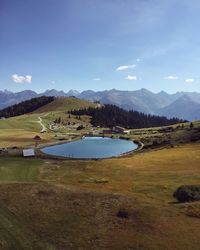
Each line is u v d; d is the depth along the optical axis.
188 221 40.00
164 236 35.09
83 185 78.81
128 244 32.88
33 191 50.59
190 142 180.38
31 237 33.91
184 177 86.25
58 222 38.25
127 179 88.81
